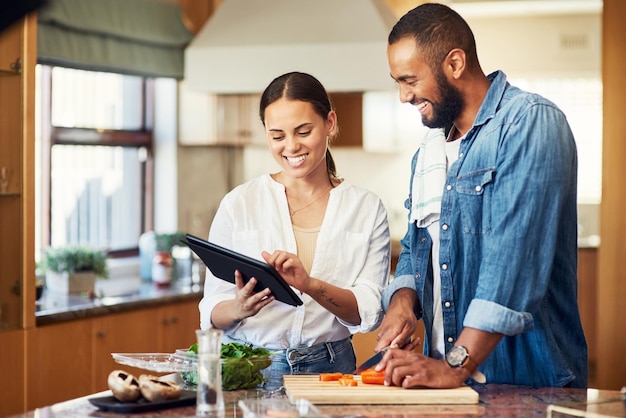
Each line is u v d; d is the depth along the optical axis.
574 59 8.73
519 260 2.17
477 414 1.98
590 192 8.94
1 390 3.75
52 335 3.95
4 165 3.79
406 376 2.13
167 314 4.65
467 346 2.16
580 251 7.60
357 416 1.96
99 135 5.31
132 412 2.01
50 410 2.04
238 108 5.73
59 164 5.06
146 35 5.11
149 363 2.21
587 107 8.91
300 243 2.63
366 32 4.76
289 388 2.14
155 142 5.74
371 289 2.59
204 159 5.91
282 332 2.56
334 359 2.61
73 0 4.56
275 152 2.56
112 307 4.25
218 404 2.01
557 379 2.33
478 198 2.32
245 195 2.67
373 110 7.09
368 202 2.69
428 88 2.32
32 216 3.87
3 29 1.59
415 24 2.30
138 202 5.66
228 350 2.30
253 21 5.02
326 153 2.75
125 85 5.57
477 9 8.31
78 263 4.52
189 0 5.59
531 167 2.19
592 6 8.16
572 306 2.40
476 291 2.27
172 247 5.19
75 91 5.17
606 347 5.05
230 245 2.65
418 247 2.52
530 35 8.77
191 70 5.03
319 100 2.54
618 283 5.02
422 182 2.50
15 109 3.83
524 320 2.15
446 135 2.53
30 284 3.86
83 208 5.24
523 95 2.28
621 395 2.16
